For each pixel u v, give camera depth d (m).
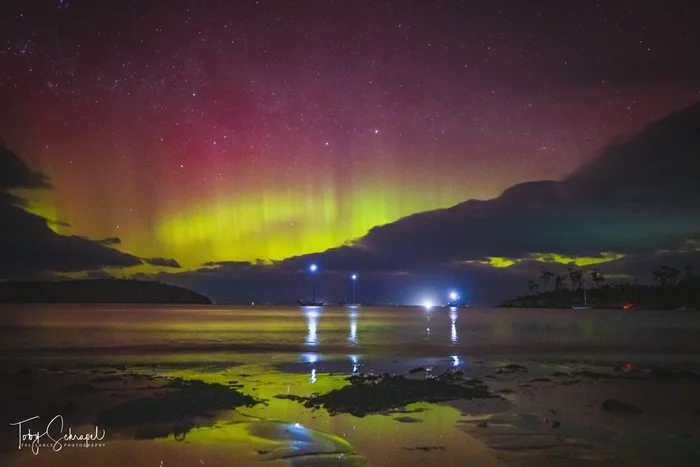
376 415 16.08
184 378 24.34
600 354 38.28
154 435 13.45
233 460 11.59
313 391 20.53
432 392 19.25
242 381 23.53
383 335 63.72
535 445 13.07
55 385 21.33
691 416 16.36
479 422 15.31
